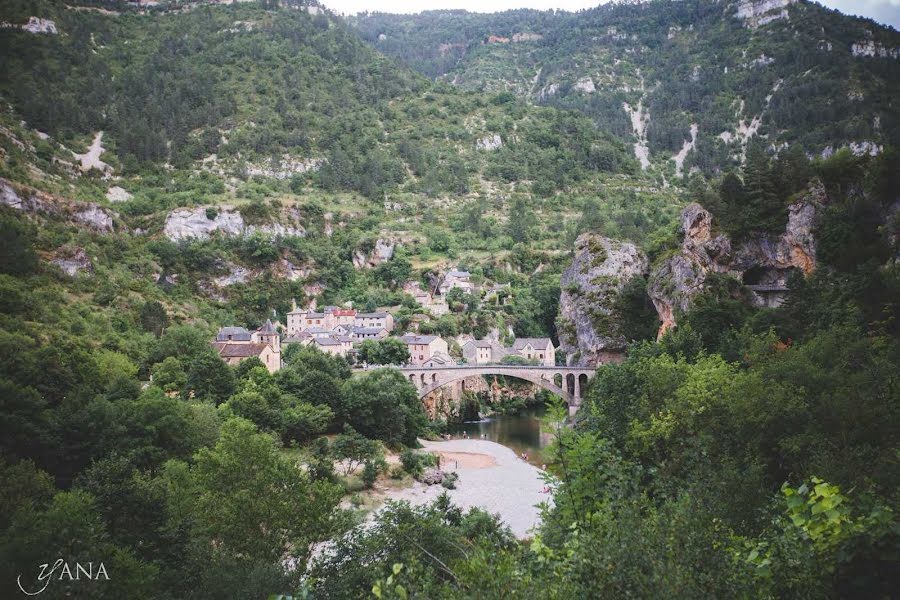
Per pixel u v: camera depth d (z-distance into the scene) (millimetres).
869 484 25891
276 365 140750
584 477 22203
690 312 101875
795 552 16484
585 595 16812
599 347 133000
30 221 175250
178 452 76312
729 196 118812
